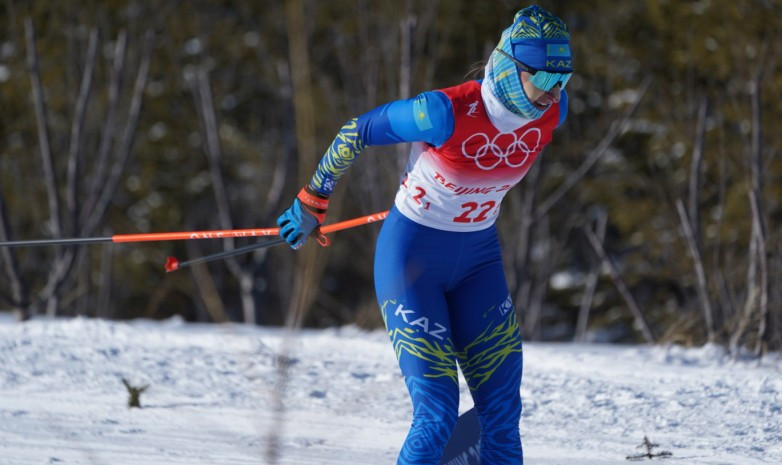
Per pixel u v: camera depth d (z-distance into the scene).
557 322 58.38
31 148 52.91
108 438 12.71
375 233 41.84
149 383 16.50
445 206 9.85
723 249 42.59
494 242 10.37
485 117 9.48
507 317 10.21
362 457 12.01
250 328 25.09
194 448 12.21
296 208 10.19
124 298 59.50
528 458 12.33
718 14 46.25
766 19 43.28
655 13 48.81
